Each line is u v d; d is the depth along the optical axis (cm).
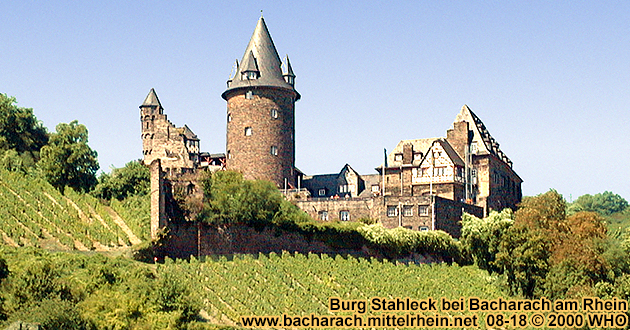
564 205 13275
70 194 11700
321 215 13450
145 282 8800
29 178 11831
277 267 10375
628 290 10406
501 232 11712
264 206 11125
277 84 14362
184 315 8512
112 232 10800
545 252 11294
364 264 11206
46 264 8394
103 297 8456
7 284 8125
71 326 7725
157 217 10219
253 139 14212
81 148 12488
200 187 10850
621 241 12850
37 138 14400
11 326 7350
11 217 10719
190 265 9969
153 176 10331
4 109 13875
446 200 13312
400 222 13038
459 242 12362
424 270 11462
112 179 12888
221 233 10712
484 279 11556
